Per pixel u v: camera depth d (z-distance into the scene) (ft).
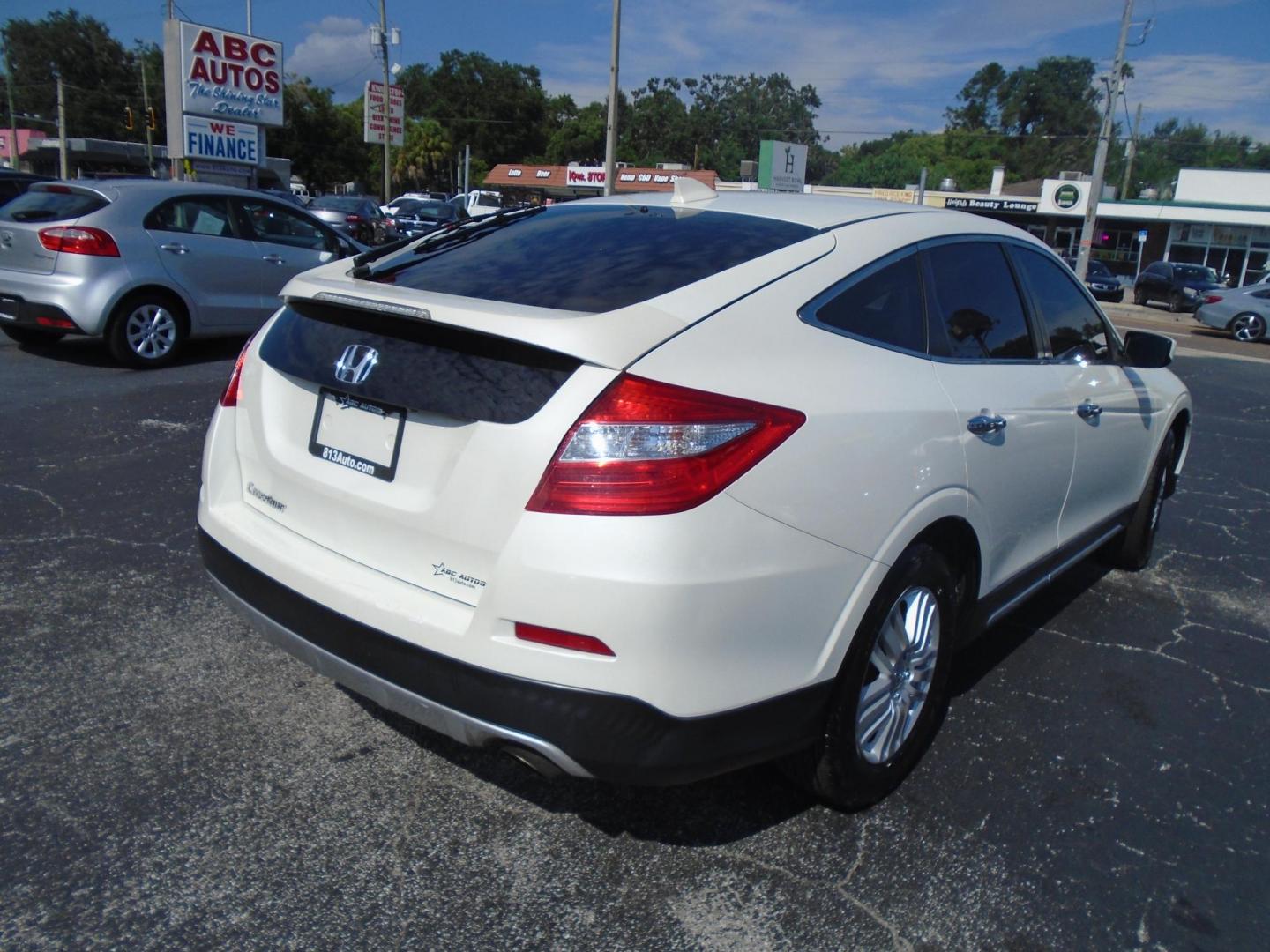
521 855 8.50
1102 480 13.20
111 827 8.55
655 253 8.91
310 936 7.45
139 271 26.68
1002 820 9.37
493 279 8.67
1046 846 9.02
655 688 7.00
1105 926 8.02
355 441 8.25
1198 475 24.08
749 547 7.23
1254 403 36.76
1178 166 309.22
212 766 9.52
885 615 8.55
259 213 30.01
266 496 9.13
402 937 7.49
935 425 8.91
